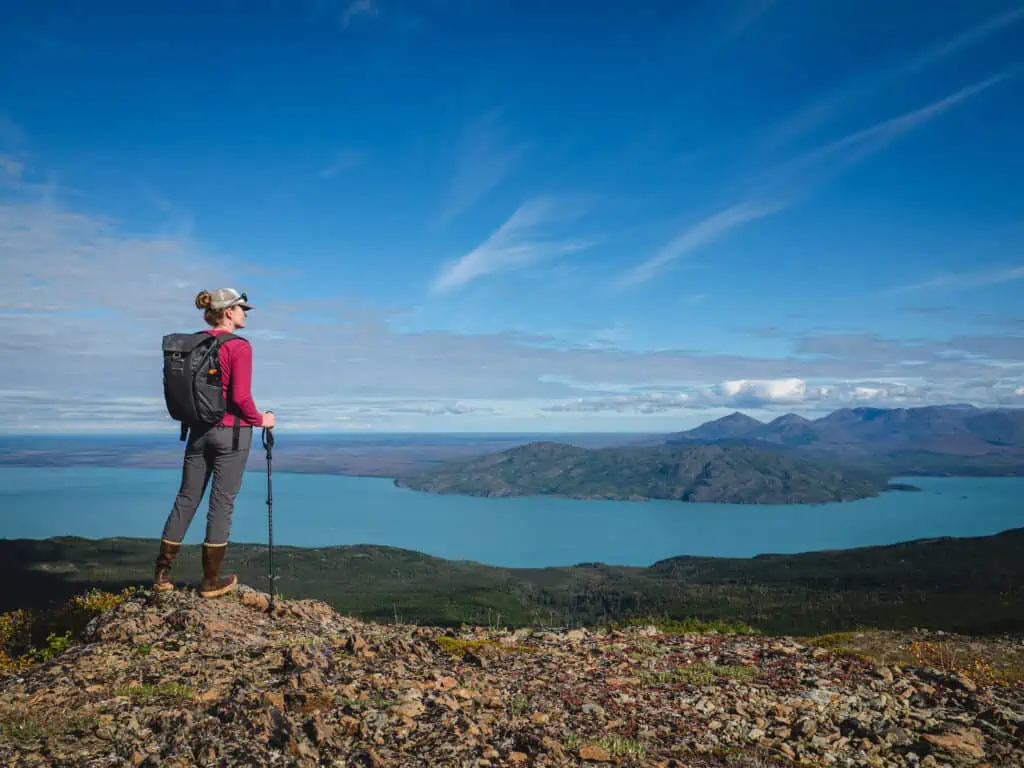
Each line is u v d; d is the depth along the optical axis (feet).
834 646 16.78
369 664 11.54
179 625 12.64
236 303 13.55
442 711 9.82
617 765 8.90
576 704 11.02
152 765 7.79
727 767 9.26
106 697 9.68
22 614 15.53
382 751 8.59
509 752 8.85
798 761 9.66
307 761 8.09
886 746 10.18
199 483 13.92
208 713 9.08
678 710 11.17
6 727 8.66
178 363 12.89
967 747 10.10
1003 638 18.12
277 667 11.08
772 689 12.40
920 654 16.26
